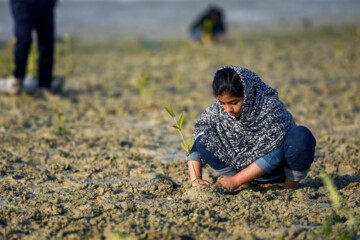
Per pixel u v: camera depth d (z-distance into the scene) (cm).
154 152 1548
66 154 1506
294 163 1077
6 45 4609
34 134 1730
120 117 2050
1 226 980
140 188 1223
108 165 1408
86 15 8156
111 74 3134
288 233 936
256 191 1187
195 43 4744
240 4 11256
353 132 1730
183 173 1344
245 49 4281
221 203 1089
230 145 1102
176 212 1052
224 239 928
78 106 2222
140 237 923
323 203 1110
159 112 2123
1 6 8131
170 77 3038
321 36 5325
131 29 6525
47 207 1086
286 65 3325
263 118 1041
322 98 2292
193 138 1153
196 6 10394
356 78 2806
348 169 1335
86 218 1029
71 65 3503
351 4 11112
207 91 2561
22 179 1274
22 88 2345
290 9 10238
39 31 2286
